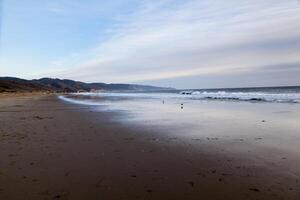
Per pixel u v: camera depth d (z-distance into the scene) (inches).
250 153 279.7
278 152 281.0
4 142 346.6
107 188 189.9
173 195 177.3
